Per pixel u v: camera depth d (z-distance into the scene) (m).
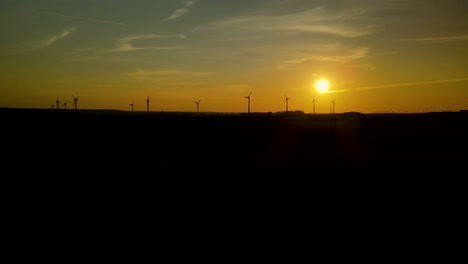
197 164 29.70
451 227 13.38
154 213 14.95
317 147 46.66
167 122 116.06
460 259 10.50
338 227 13.17
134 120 123.44
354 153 39.41
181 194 18.44
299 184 21.19
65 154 36.75
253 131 81.00
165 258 10.38
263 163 30.45
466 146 48.00
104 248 11.12
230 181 22.14
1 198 17.41
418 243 11.67
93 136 62.94
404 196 18.17
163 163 30.25
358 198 17.67
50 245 11.34
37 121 105.69
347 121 132.88
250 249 11.07
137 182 21.69
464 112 163.62
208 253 10.76
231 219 14.16
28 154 36.69
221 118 148.00
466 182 22.03
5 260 10.19
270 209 15.55
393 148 45.47
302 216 14.59
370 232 12.77
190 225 13.30
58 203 16.47
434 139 59.25
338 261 10.17
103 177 23.36
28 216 14.45
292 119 152.50
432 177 23.61
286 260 10.28
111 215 14.62
